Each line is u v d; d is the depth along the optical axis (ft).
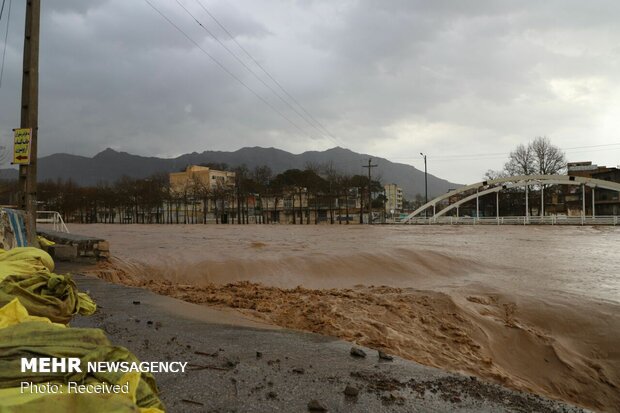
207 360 15.98
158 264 57.52
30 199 40.60
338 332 26.96
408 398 12.94
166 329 20.27
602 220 217.56
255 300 33.99
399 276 56.34
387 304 34.68
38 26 42.11
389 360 16.70
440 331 30.96
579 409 12.48
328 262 60.54
